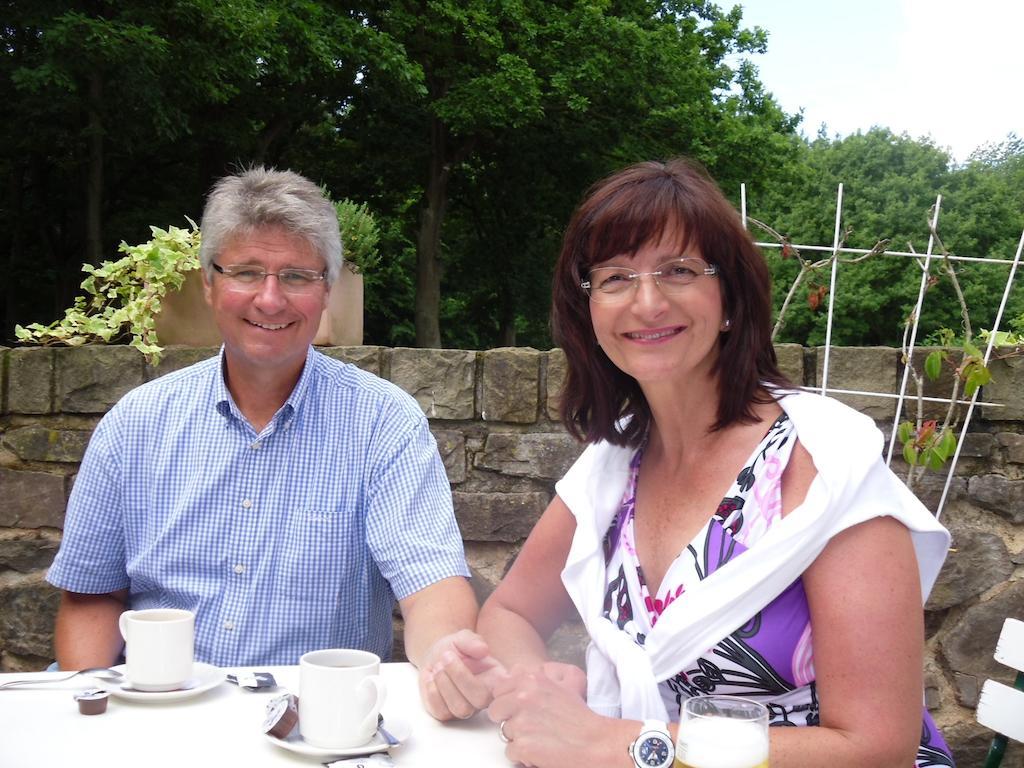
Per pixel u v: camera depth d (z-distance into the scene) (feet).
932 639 9.78
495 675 4.64
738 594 4.82
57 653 6.98
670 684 5.23
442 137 64.85
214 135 53.06
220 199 6.87
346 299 10.62
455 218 74.90
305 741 4.26
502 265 72.49
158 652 4.87
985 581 9.62
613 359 5.66
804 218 104.68
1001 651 6.15
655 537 5.63
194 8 44.04
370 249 10.82
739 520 5.14
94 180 48.88
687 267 5.38
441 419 9.67
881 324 96.37
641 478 5.98
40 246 57.77
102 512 6.89
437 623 6.21
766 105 70.90
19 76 40.11
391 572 6.72
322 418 6.97
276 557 6.75
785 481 5.14
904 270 96.22
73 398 9.63
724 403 5.48
